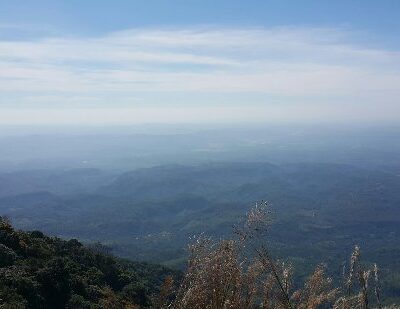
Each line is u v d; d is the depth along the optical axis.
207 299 2.73
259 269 2.74
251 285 2.73
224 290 2.73
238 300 2.69
